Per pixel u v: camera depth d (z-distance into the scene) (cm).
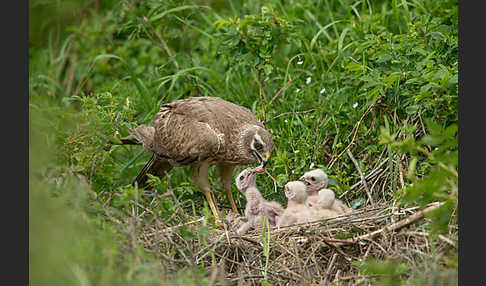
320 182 1204
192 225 1112
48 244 827
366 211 1106
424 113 1225
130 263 820
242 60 1429
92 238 855
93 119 1152
